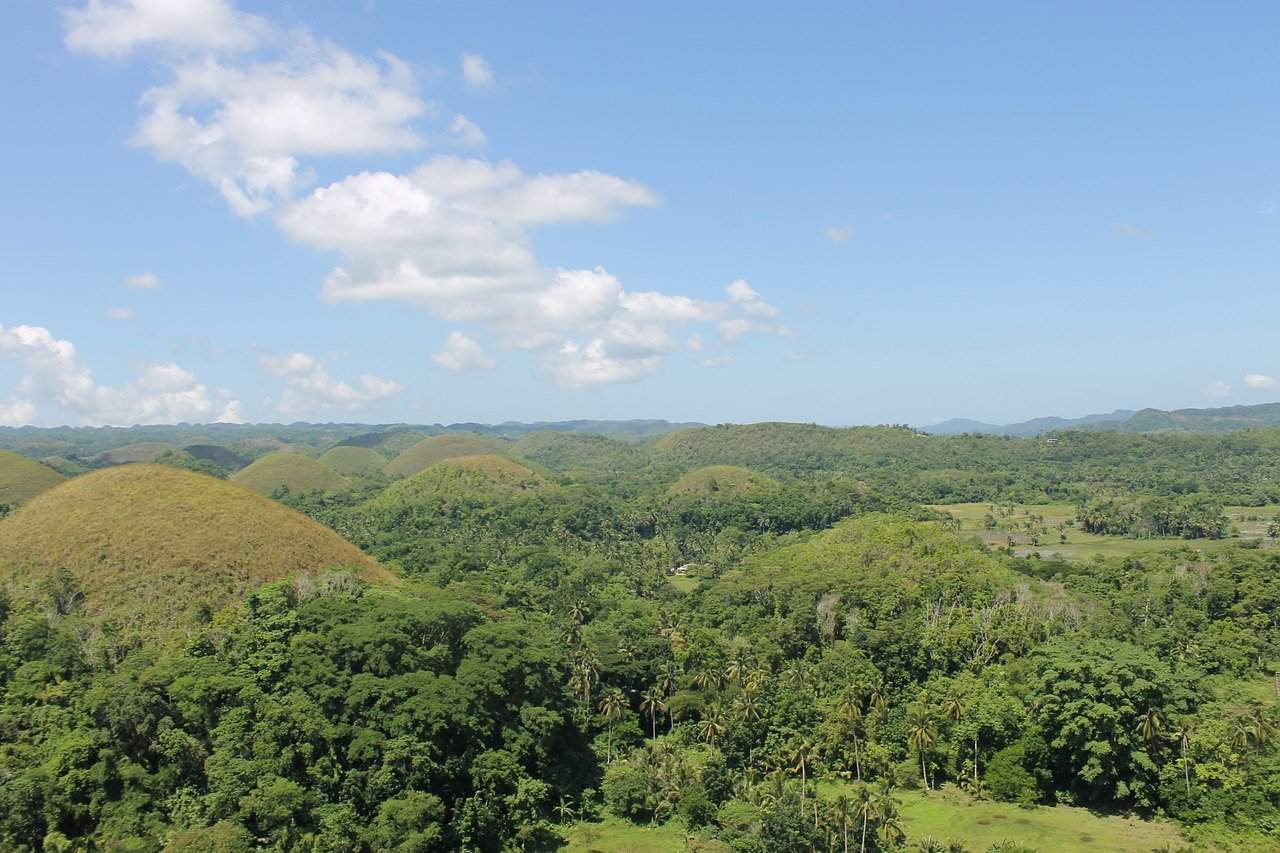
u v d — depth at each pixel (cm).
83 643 8494
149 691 7362
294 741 7244
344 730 7456
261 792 6619
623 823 8156
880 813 7475
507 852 7438
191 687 7544
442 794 7562
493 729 8125
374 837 6738
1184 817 8081
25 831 6150
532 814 7719
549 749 8612
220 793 6619
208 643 8531
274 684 7919
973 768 9131
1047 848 7650
